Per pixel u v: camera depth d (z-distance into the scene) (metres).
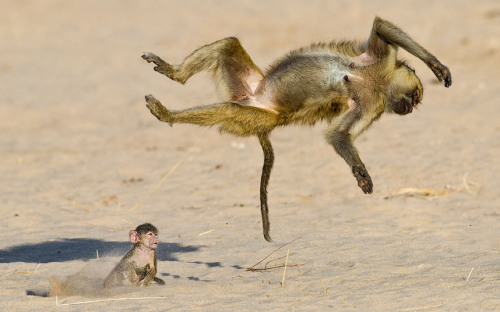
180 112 12.43
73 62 44.25
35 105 35.41
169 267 14.33
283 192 21.72
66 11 57.03
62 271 14.15
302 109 13.11
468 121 29.27
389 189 21.34
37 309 11.66
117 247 16.41
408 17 47.34
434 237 16.19
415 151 25.45
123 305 11.69
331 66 13.09
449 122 29.31
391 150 25.91
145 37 48.50
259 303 11.70
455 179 21.92
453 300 11.54
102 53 45.88
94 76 40.94
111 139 30.02
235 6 54.34
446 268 13.53
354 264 14.03
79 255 15.70
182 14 53.56
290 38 44.62
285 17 49.69
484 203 19.33
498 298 11.54
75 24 53.31
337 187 21.95
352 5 51.69
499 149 24.97
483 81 35.31
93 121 32.94
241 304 11.64
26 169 25.84
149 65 43.00
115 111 34.31
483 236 16.08
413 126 29.09
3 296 12.46
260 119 12.90
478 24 44.47
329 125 13.28
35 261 15.24
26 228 18.53
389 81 13.40
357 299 11.76
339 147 12.95
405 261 14.22
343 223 17.84
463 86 34.84
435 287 12.31
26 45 48.56
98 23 53.22
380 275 13.24
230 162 25.73
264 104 13.08
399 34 12.82
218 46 13.09
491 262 13.86
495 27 43.53
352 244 15.68
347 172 23.50
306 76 12.98
